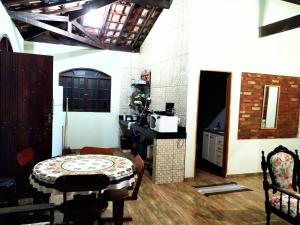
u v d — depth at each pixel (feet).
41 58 11.66
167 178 14.52
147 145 17.28
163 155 14.32
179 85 15.70
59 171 7.79
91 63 21.79
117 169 8.10
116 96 22.68
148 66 21.22
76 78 21.72
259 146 16.61
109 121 22.65
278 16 16.46
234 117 15.79
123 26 19.13
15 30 16.17
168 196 12.60
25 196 11.50
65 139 21.03
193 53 14.61
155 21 19.54
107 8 16.62
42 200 8.45
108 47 22.12
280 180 9.51
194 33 14.55
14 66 11.34
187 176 15.07
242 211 11.12
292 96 17.24
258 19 15.85
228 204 11.84
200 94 20.29
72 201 8.25
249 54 15.81
